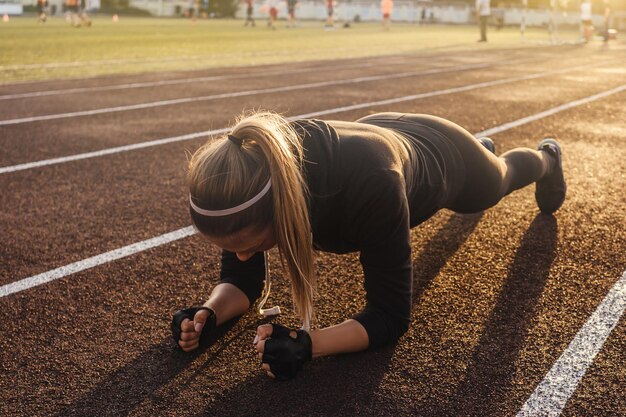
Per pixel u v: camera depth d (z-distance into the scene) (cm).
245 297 251
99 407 202
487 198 268
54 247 337
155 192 435
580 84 1051
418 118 253
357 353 228
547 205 366
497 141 589
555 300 269
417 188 223
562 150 552
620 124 679
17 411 200
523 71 1275
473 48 2020
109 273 303
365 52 1795
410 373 216
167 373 219
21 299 276
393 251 206
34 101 827
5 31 2441
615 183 448
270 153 175
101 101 834
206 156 178
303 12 5472
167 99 857
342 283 286
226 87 983
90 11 5091
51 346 238
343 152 195
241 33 2736
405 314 221
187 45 1922
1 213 391
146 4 5531
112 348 236
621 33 4078
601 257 315
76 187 446
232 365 223
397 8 5494
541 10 5441
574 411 196
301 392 207
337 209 197
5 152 548
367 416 195
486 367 220
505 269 300
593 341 237
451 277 291
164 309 266
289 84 1027
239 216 174
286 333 207
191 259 319
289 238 181
